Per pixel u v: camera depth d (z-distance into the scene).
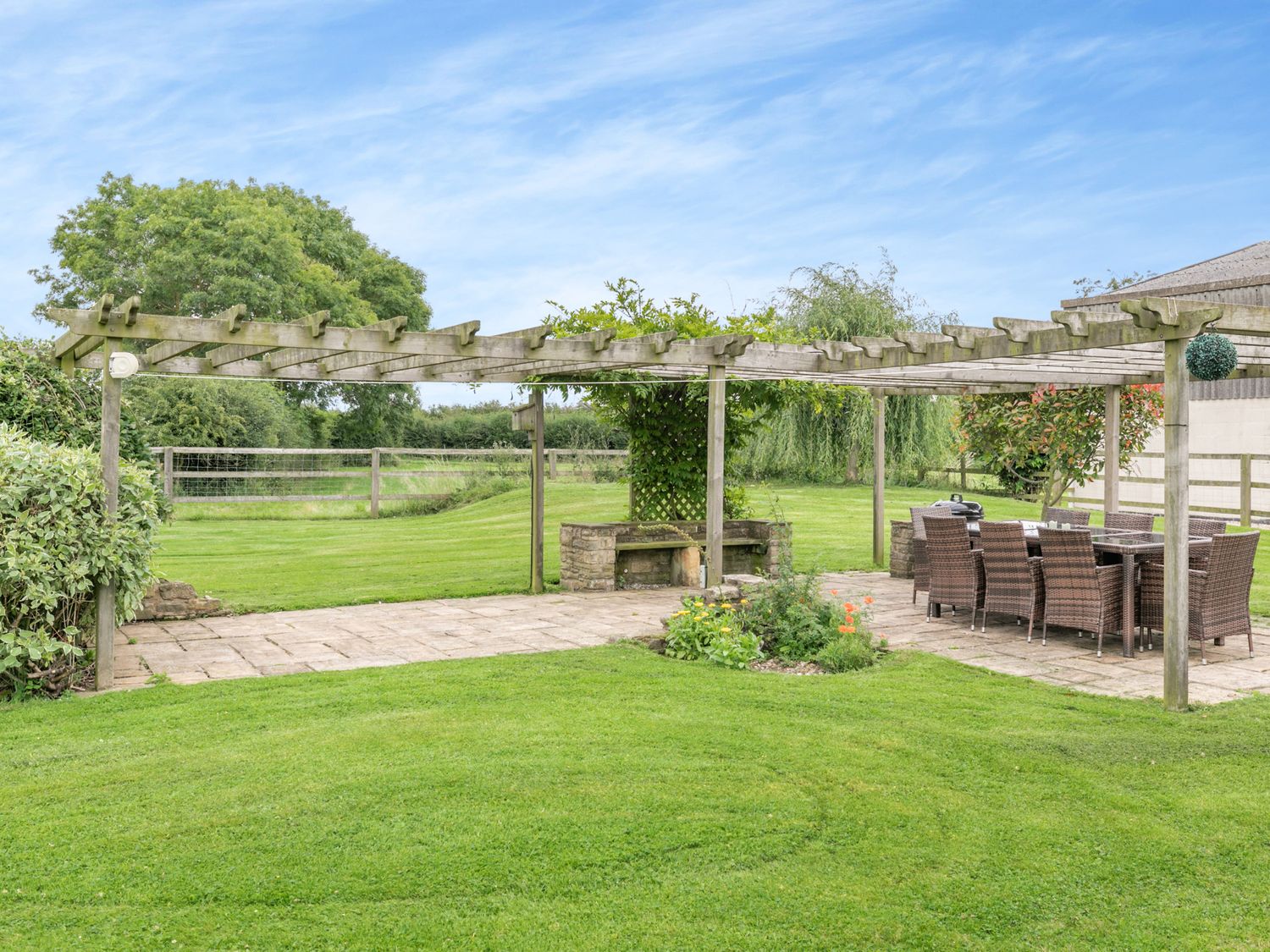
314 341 5.98
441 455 23.81
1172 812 3.69
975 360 6.42
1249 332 4.94
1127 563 6.61
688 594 7.53
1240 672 6.09
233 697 5.34
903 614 8.30
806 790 3.88
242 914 2.88
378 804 3.70
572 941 2.74
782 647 6.55
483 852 3.29
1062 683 5.80
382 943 2.73
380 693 5.38
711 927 2.83
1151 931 2.83
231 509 20.14
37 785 3.92
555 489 20.98
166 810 3.65
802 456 20.30
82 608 5.83
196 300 25.05
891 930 2.82
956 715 4.97
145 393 20.08
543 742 4.44
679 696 5.34
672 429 10.45
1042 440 11.48
